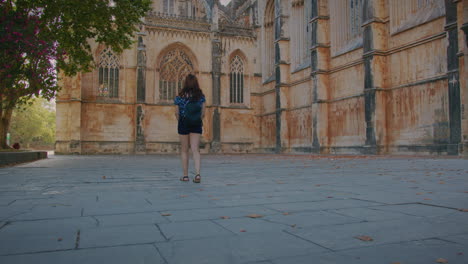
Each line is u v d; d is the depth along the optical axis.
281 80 39.59
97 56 38.66
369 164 14.48
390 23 26.11
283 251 2.62
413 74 24.33
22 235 3.08
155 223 3.58
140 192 6.02
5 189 6.38
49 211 4.23
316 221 3.65
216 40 42.91
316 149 32.81
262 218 3.82
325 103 32.62
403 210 4.25
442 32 21.95
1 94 17.25
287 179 8.29
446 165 12.99
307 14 37.69
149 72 40.66
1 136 18.12
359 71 29.05
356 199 5.14
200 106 7.65
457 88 20.47
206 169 11.92
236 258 2.47
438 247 2.71
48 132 78.56
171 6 52.84
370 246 2.74
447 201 4.90
